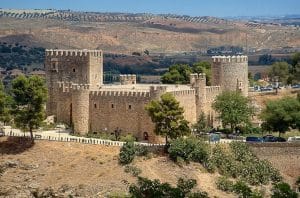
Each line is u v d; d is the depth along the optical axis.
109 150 182.62
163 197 130.62
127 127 195.50
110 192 165.00
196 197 133.75
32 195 172.50
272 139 193.75
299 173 185.75
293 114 199.50
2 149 188.38
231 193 166.88
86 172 175.50
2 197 172.38
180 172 173.62
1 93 196.12
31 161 182.25
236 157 183.88
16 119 191.50
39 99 191.75
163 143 190.50
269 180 177.50
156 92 190.12
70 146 186.50
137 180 166.38
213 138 192.25
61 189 170.88
